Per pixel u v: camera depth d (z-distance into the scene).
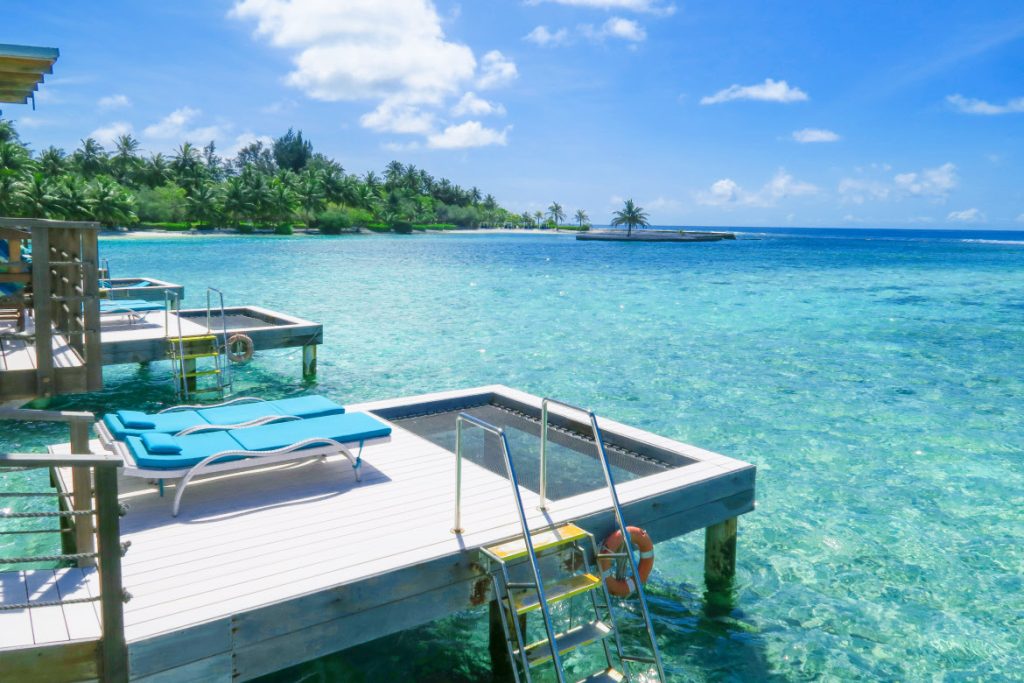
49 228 4.61
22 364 4.97
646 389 13.48
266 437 5.84
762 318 23.25
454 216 159.62
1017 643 5.45
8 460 2.95
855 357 16.80
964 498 8.32
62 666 3.40
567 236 158.50
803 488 8.62
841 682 4.96
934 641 5.47
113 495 3.30
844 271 47.94
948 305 27.22
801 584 6.34
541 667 5.09
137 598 3.90
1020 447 10.22
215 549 4.57
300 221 111.50
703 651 5.30
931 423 11.43
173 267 40.91
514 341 18.39
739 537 7.26
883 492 8.52
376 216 125.31
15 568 6.12
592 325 21.28
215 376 13.91
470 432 7.59
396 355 16.36
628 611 5.84
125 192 84.69
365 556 4.47
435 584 4.49
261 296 27.59
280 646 3.94
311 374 13.91
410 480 5.96
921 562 6.74
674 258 65.00
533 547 4.46
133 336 11.89
